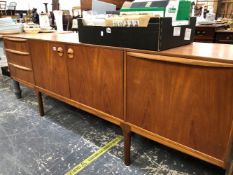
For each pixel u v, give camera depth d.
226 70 0.75
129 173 1.20
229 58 0.77
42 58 1.60
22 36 1.80
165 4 1.00
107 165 1.27
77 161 1.30
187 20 1.13
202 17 3.11
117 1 1.43
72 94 1.46
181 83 0.89
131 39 1.01
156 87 0.98
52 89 1.63
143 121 1.09
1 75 3.04
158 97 0.98
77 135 1.59
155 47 0.94
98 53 1.17
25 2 6.61
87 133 1.61
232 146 0.82
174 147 1.01
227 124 0.81
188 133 0.93
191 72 0.84
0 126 1.72
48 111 1.99
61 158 1.33
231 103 0.78
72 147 1.44
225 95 0.78
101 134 1.60
